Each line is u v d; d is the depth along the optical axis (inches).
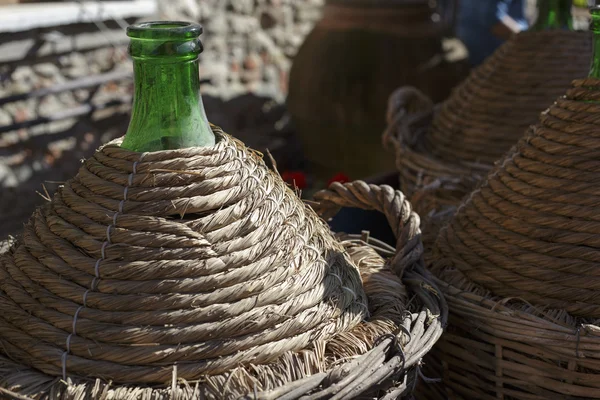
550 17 64.4
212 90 129.0
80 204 32.1
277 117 140.6
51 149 103.3
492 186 42.1
